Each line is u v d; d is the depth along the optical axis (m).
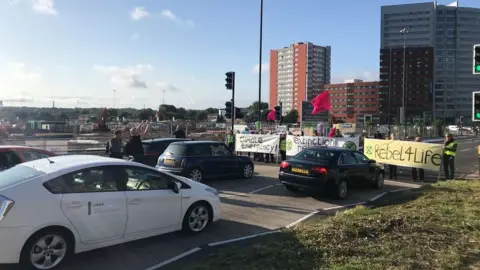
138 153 13.44
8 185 5.25
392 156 15.31
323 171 10.53
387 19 103.94
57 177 5.51
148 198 6.32
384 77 105.69
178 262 5.67
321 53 99.00
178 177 7.07
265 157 21.36
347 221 7.16
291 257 5.40
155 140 15.66
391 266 5.00
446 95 101.69
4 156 9.41
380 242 6.06
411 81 103.00
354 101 110.75
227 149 13.86
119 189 6.06
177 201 6.77
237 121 82.69
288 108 99.44
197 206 7.12
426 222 7.13
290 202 10.29
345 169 10.98
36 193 5.25
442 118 101.62
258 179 14.33
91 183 5.80
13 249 5.00
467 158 24.81
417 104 102.69
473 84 101.94
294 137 19.94
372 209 8.52
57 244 5.39
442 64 101.75
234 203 10.02
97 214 5.71
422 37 101.25
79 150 20.88
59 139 27.05
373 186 12.54
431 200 9.37
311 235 6.39
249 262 5.28
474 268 4.97
